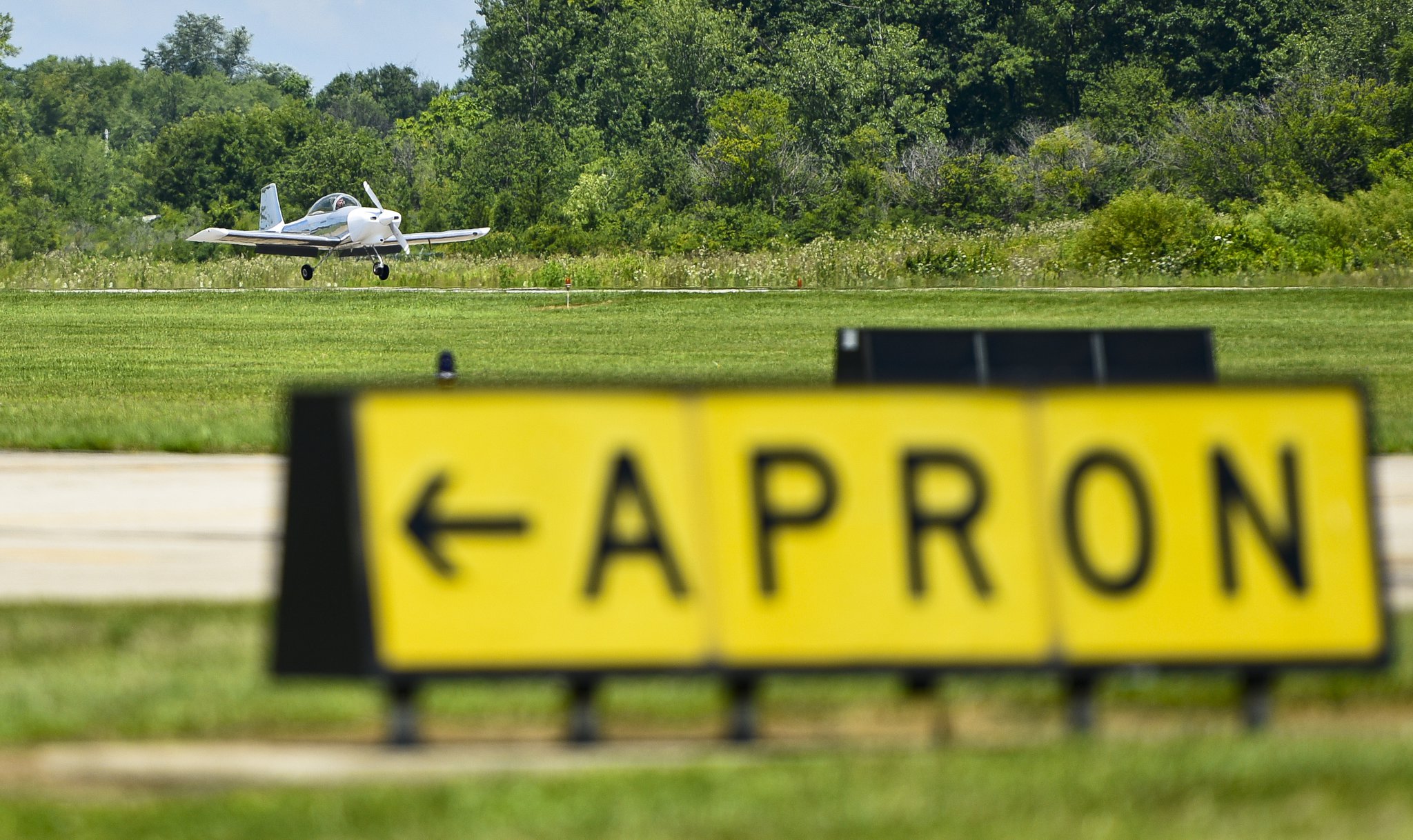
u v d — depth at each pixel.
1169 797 21.44
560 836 19.86
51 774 22.95
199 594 35.12
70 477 53.38
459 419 24.22
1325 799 21.33
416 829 20.11
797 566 24.48
